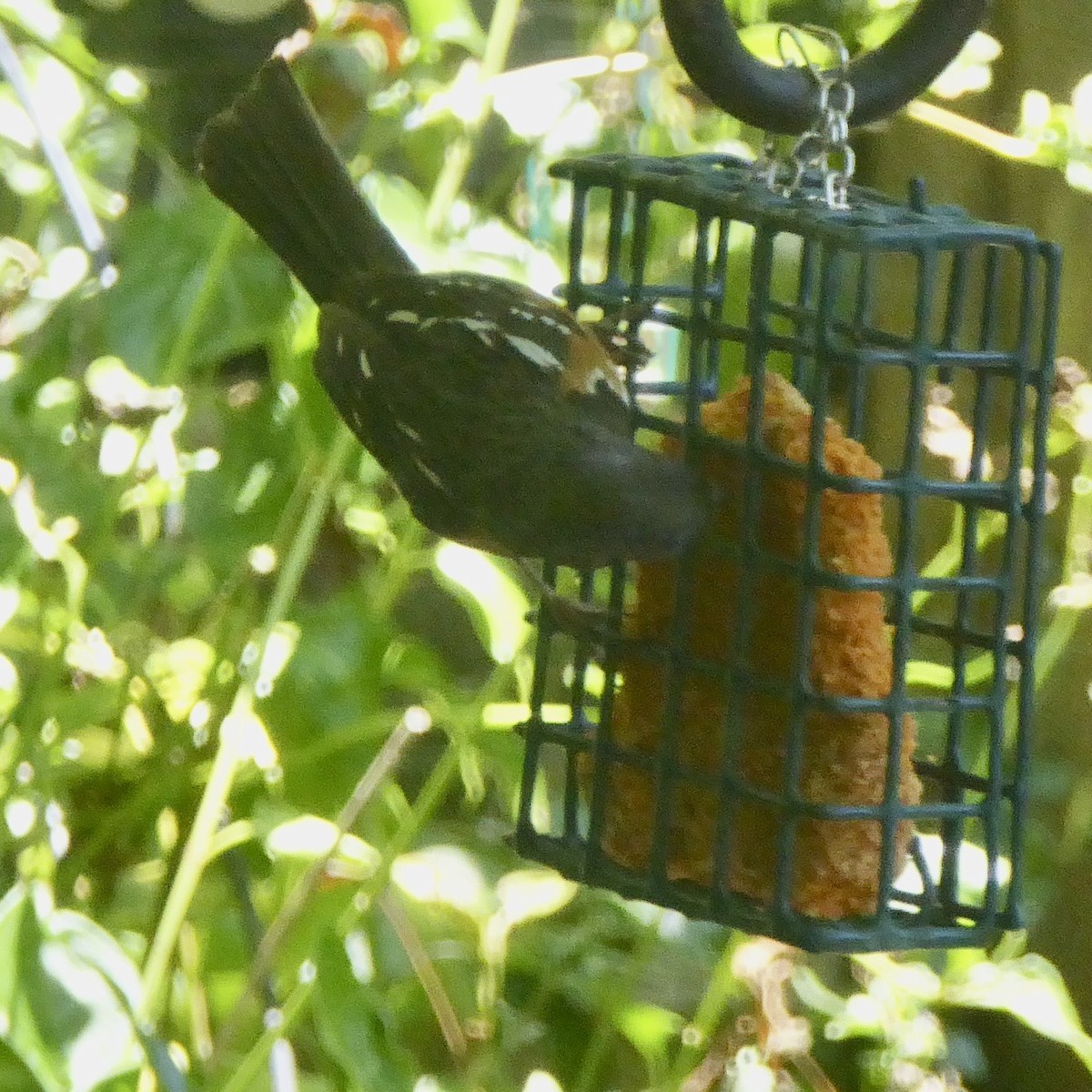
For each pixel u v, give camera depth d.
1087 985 7.57
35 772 6.07
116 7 5.94
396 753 5.81
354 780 6.54
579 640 5.23
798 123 4.82
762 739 4.82
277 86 5.84
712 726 4.90
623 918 7.29
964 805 4.81
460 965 7.07
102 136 7.55
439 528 5.59
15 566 6.30
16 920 5.41
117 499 6.20
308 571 7.38
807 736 4.74
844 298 7.18
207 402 6.83
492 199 7.36
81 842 6.66
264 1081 5.96
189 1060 6.02
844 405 7.63
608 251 5.60
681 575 4.91
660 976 7.34
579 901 7.55
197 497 6.78
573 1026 7.36
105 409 6.02
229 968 6.53
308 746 6.43
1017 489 4.81
